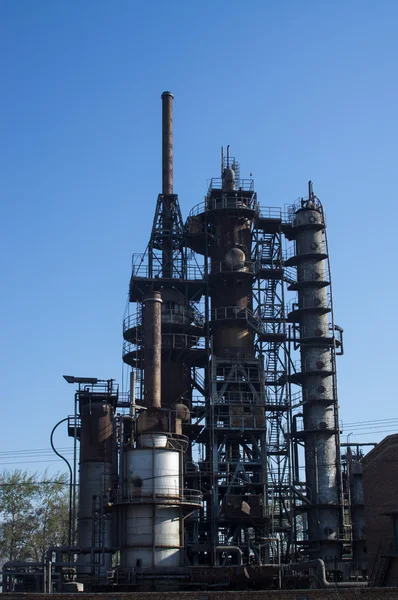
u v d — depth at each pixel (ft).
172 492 221.25
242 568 191.31
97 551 216.33
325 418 267.59
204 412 265.34
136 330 259.80
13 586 212.23
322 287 281.54
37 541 309.63
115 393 255.29
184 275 284.00
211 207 283.59
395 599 150.30
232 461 255.91
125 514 219.41
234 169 290.97
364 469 214.90
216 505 247.70
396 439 206.28
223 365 263.90
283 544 266.36
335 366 273.95
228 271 271.69
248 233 283.59
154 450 222.07
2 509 311.47
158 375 239.30
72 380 252.01
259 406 258.98
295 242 290.76
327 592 152.15
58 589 199.52
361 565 247.70
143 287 276.41
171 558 216.13
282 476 263.08
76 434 240.94
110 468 240.94
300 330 279.90
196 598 153.99
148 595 154.51
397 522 202.49
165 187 294.05
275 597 153.07
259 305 279.49
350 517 261.85
